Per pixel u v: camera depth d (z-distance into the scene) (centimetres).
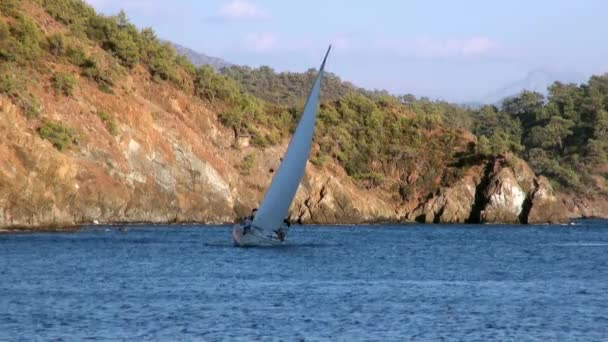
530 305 11719
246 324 10044
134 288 13062
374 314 10844
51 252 18938
